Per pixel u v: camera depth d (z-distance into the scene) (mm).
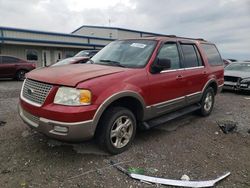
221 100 9227
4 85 12875
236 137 5145
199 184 3309
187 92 5516
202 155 4207
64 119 3439
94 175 3443
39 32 25375
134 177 3400
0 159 3793
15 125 5301
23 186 3148
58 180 3299
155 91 4559
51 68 4367
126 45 5133
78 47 28984
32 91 3879
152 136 4969
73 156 3936
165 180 3373
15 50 24266
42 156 3910
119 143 4090
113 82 3871
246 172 3717
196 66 5949
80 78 3660
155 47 4785
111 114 3895
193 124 5883
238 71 11391
